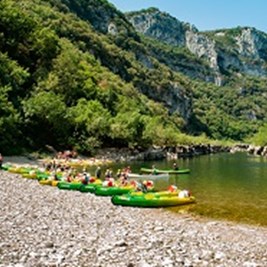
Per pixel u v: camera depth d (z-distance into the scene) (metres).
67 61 124.62
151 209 37.81
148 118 128.50
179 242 23.81
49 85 110.50
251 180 63.41
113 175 65.06
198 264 19.33
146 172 72.00
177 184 57.34
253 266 19.55
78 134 99.31
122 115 114.69
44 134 93.25
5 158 72.75
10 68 97.19
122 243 21.53
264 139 170.00
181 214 36.31
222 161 108.12
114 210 34.78
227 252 22.39
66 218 27.95
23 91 100.94
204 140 180.00
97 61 181.75
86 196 41.12
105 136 106.25
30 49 119.88
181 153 127.12
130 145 109.19
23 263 17.41
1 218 25.59
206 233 28.14
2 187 40.38
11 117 80.06
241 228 31.05
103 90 136.38
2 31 116.62
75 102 115.25
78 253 19.27
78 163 80.31
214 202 42.84
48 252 19.09
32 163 71.38
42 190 41.84
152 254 20.11
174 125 192.75
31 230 23.16
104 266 17.78
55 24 188.88
